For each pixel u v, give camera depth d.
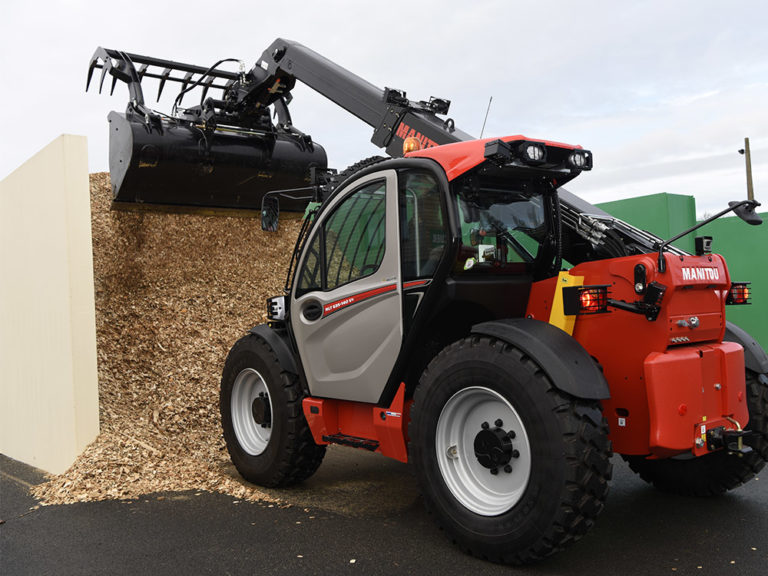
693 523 3.54
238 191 7.08
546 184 3.68
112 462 4.52
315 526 3.57
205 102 6.62
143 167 6.41
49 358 4.98
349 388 3.79
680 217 8.34
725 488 3.85
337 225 3.92
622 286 3.20
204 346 6.54
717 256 3.43
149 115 6.38
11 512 3.98
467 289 3.33
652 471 4.09
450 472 3.25
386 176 3.59
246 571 3.02
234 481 4.38
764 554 3.10
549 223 3.71
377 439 3.71
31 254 5.21
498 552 2.98
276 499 4.05
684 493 4.01
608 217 3.91
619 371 3.27
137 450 4.75
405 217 3.50
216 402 5.74
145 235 7.52
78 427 4.68
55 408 4.91
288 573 2.98
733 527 3.46
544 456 2.82
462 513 3.14
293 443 4.09
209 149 6.62
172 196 6.80
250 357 4.36
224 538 3.42
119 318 6.61
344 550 3.24
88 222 4.76
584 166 3.53
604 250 3.83
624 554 3.13
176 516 3.76
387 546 3.28
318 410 3.97
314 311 4.02
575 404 2.83
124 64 6.61
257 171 7.00
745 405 3.41
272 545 3.31
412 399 3.70
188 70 6.76
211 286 7.41
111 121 6.64
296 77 5.66
